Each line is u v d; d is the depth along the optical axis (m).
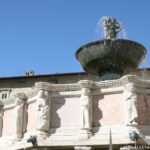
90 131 12.38
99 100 13.03
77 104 13.07
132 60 15.53
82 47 15.36
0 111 15.62
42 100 12.99
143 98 12.79
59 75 37.75
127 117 12.11
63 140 12.07
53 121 13.01
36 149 12.13
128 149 11.20
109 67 15.87
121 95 12.77
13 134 14.02
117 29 16.52
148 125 12.41
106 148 11.97
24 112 14.16
